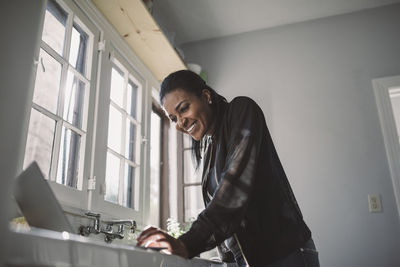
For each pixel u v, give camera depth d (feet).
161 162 9.31
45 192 2.39
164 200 9.05
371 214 7.79
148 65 8.21
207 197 3.52
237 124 3.05
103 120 6.07
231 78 9.89
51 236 1.73
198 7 9.37
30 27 2.22
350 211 7.91
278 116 9.12
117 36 7.08
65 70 5.32
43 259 1.64
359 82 8.96
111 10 6.52
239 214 2.56
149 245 2.47
